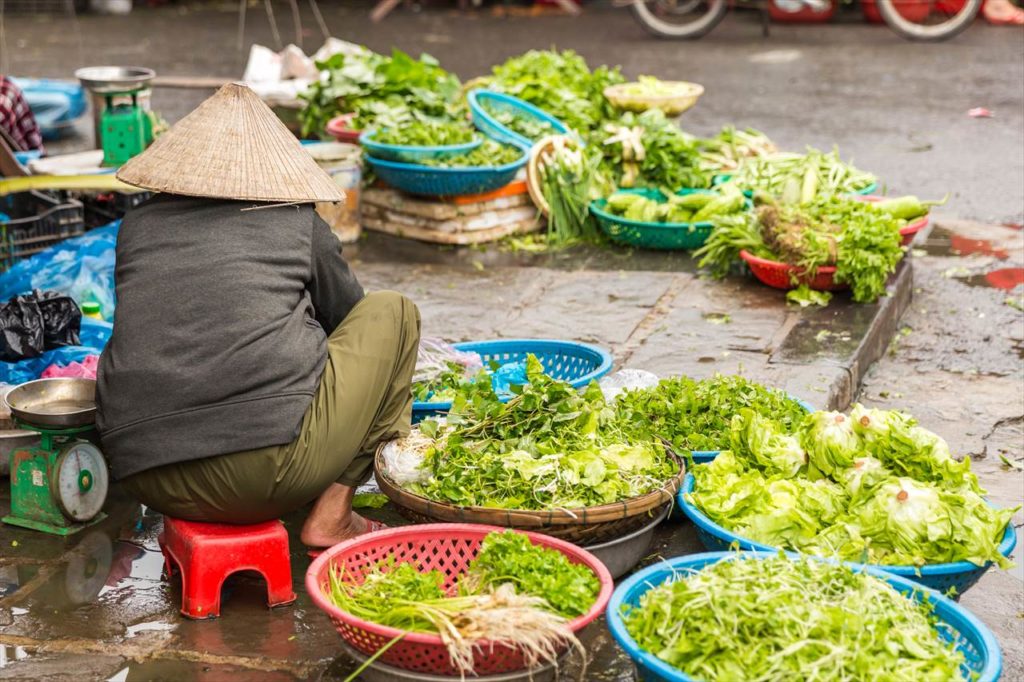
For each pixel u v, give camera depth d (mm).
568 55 7805
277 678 2758
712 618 2402
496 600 2559
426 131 6453
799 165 6328
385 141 6398
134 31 14141
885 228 5254
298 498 3074
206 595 3004
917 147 8672
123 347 3012
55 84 9305
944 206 7242
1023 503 3814
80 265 4859
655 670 2365
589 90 7566
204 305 2988
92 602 3109
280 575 3064
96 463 3520
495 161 6332
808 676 2279
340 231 6520
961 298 5750
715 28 14039
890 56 12188
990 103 10055
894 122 9469
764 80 11141
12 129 7180
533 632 2467
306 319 3162
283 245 3121
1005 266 6168
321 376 3104
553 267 6125
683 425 3498
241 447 2918
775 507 3037
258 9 15906
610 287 5754
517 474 3096
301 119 7594
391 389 3270
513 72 7652
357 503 3643
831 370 4523
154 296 3014
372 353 3158
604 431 3338
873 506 2953
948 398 4668
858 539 2922
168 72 11531
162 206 3141
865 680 2305
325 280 3295
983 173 7949
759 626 2375
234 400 2953
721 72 11523
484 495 3055
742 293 5570
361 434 3145
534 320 5309
